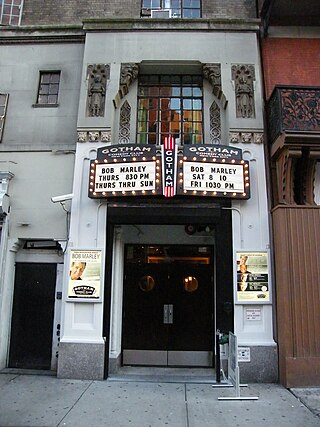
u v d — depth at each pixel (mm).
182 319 9992
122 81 9664
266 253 8688
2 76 10227
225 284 8625
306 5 9609
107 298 8625
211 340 9844
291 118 8430
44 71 10227
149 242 10344
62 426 5695
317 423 5902
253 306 8547
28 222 9297
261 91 9625
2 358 8961
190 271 10266
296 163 8828
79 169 9219
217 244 8781
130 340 9906
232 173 8828
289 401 6941
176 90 10242
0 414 6121
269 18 9844
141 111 10102
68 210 9188
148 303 10117
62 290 9148
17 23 10766
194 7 10703
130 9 10633
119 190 8727
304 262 8188
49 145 9641
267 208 8961
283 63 9820
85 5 10750
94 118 9438
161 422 5914
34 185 9477
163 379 8391
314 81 9734
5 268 9133
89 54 9820
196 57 9742
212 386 7902
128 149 8914
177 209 8805
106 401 6848
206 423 5891
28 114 9922
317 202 8977
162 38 9859
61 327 8609
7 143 9758
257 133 9297
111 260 8898
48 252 9570
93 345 8383
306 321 7965
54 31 10312
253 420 6020
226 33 9891
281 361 8078
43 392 7301
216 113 9898
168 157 8727
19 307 9359
